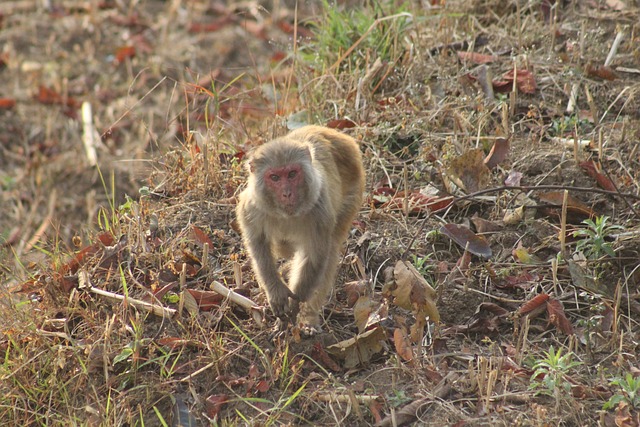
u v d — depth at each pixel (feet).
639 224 37.09
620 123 42.78
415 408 29.68
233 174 40.42
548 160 40.68
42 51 71.92
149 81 67.05
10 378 32.27
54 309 34.37
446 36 50.29
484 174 39.19
